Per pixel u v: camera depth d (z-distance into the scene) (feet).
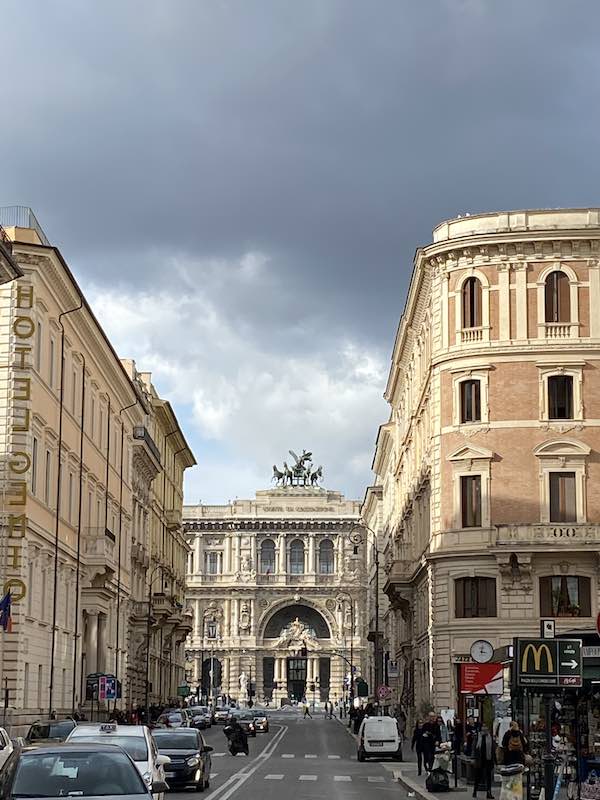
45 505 241.14
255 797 154.61
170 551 480.64
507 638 263.29
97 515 304.71
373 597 588.91
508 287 274.16
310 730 429.38
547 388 271.08
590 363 270.26
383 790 174.19
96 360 297.53
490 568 267.59
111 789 76.33
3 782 77.25
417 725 245.65
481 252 275.59
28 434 227.81
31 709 231.09
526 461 269.64
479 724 184.75
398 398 409.28
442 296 280.31
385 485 510.17
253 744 327.47
